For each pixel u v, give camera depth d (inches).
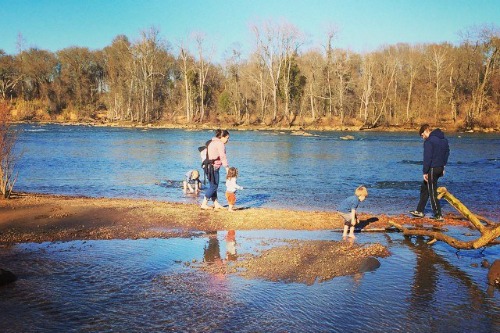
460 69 3080.7
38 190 657.6
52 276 281.9
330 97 3065.9
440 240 366.3
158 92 3668.8
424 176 452.4
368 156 1250.0
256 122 3193.9
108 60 4089.6
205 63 3484.3
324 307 239.6
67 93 3959.2
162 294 253.9
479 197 609.0
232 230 405.4
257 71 3336.6
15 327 212.4
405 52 3499.0
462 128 2642.7
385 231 408.8
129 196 617.9
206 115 3474.4
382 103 3080.7
